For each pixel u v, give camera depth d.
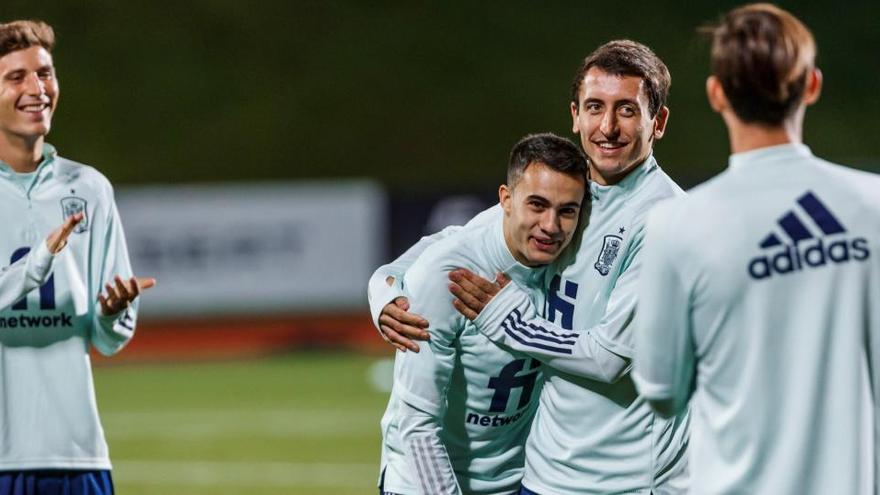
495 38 77.12
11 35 15.17
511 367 14.16
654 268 10.89
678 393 11.20
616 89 13.61
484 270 14.09
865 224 10.62
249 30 77.88
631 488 14.07
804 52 10.52
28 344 15.26
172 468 32.88
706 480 10.89
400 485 14.87
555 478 14.30
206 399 43.91
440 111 72.50
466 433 14.70
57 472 15.36
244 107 73.50
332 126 72.00
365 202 54.56
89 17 77.44
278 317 55.78
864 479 10.52
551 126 70.69
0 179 15.44
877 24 78.06
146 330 55.66
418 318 13.56
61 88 73.25
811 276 10.54
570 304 14.21
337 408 41.41
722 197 10.72
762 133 10.79
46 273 14.55
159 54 76.19
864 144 70.06
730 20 10.77
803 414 10.48
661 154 67.62
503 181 53.16
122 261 16.06
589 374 13.55
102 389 46.78
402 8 79.50
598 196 14.15
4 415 15.16
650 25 76.62
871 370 10.65
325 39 77.56
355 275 54.62
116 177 68.06
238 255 55.22
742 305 10.61
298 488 30.08
